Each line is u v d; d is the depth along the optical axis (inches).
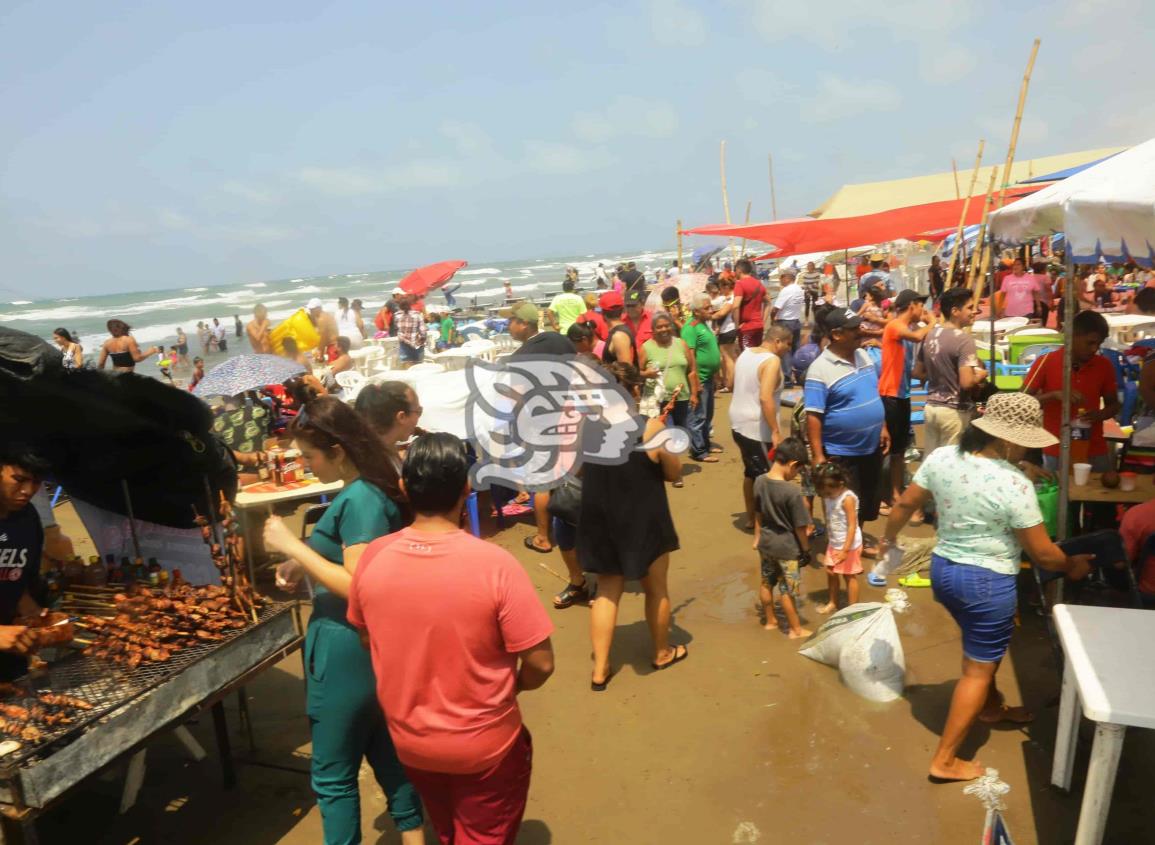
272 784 144.9
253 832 131.4
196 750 150.9
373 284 2950.3
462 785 94.3
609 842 126.6
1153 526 138.0
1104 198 132.1
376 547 95.3
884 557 151.6
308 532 209.5
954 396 237.5
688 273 565.3
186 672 116.3
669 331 311.4
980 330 374.3
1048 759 140.8
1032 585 204.5
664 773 143.3
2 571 124.3
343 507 106.7
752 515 263.6
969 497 129.9
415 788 109.3
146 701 109.6
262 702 175.3
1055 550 128.9
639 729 157.6
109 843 129.5
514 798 97.3
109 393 120.8
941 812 128.3
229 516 135.4
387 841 130.6
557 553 255.3
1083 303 443.2
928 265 799.7
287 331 344.5
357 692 107.3
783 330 243.9
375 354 470.6
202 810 137.8
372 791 144.1
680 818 131.3
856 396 216.1
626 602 219.1
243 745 157.3
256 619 131.5
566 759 149.4
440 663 90.0
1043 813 126.7
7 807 94.1
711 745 150.7
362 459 107.8
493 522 286.5
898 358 249.3
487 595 89.1
